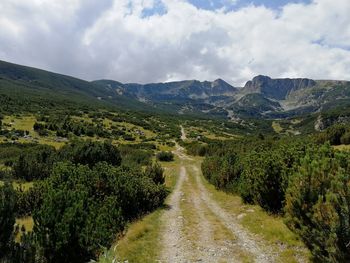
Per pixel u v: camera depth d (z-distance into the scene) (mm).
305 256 11289
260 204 18688
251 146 63844
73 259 9891
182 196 29484
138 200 20672
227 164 32594
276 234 13898
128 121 158125
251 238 14117
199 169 62031
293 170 16062
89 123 129875
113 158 44094
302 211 10227
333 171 10109
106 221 12406
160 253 12414
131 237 13953
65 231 9711
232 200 25062
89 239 10141
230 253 12312
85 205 12422
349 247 8602
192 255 12211
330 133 56406
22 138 90000
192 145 104250
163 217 19484
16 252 8680
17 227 9297
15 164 39656
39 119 117938
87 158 42281
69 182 16844
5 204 8727
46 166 40219
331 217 8922
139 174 27000
